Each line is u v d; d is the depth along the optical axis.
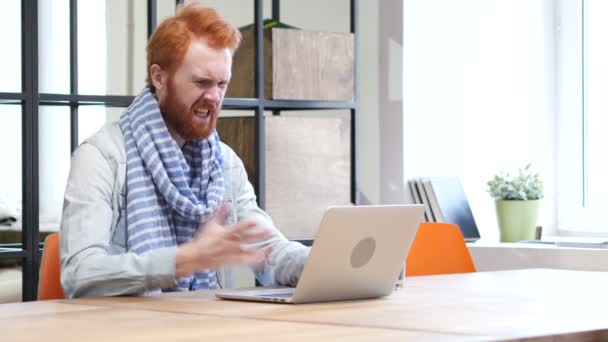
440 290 2.19
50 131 4.92
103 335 1.44
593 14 4.54
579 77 4.54
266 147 3.70
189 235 2.48
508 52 4.51
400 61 4.19
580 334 1.46
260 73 3.66
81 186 2.29
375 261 1.98
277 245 2.40
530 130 4.57
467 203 4.16
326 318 1.65
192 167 2.58
